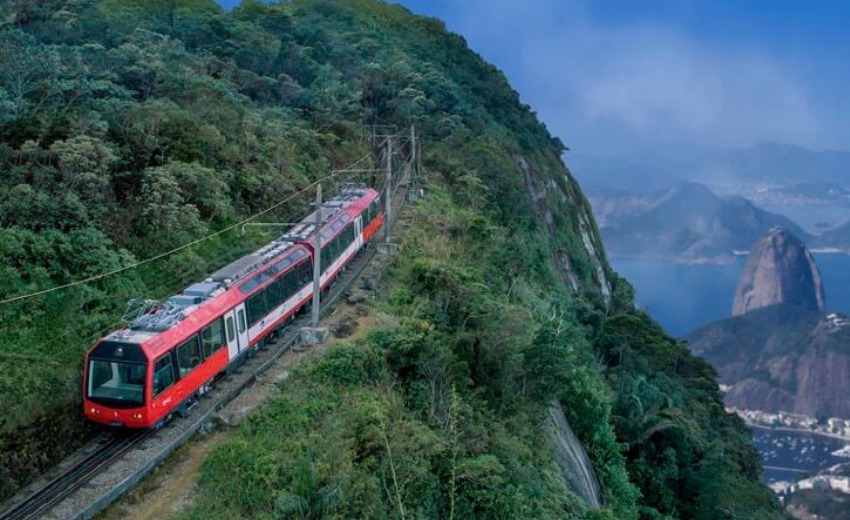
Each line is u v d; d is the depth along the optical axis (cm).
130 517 1520
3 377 1800
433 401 2100
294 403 1945
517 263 4097
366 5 8969
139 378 1775
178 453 1798
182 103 3528
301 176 3791
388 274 3312
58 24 4316
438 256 3597
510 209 5625
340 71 6250
